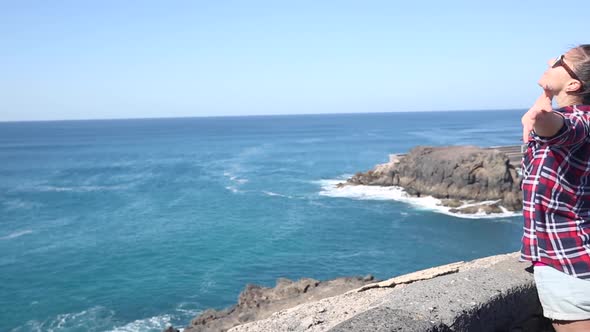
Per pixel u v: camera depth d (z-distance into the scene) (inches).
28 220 1823.3
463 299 125.1
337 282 664.4
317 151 4672.7
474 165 2070.6
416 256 1350.9
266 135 7755.9
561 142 85.2
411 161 2314.2
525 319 140.8
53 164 3934.5
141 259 1311.5
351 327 106.3
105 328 888.9
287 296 681.0
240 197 2241.6
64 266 1252.5
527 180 98.8
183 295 1047.6
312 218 1801.2
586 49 93.4
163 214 1893.5
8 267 1248.2
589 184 91.6
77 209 2018.9
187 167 3489.2
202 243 1465.3
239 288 1093.1
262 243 1459.2
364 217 1815.9
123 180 2871.6
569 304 92.4
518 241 1518.2
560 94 95.7
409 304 120.6
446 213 1887.3
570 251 91.7
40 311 960.3
